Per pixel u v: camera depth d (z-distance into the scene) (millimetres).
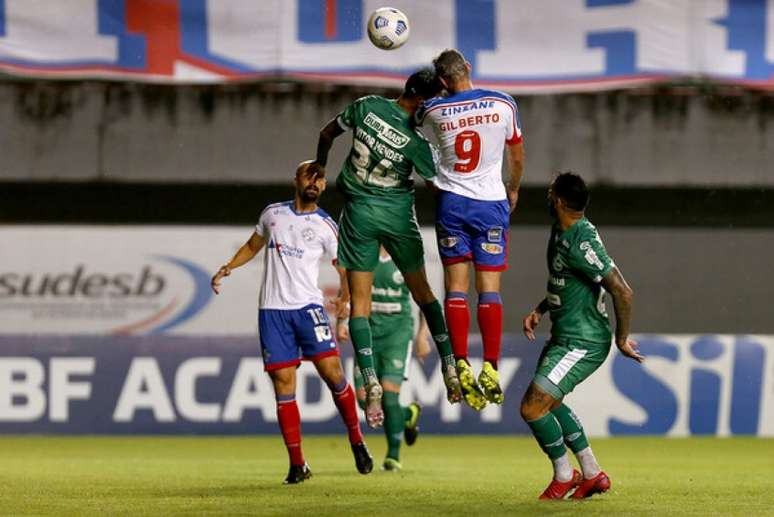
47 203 68438
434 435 55750
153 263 64688
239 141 66125
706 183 66750
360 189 28547
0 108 65688
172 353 56094
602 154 66375
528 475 35812
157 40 60375
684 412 56469
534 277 69688
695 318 70375
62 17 60000
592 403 56188
